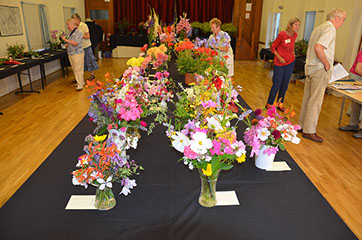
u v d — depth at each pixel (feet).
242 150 4.03
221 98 5.18
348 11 18.30
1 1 17.76
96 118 5.33
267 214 4.28
